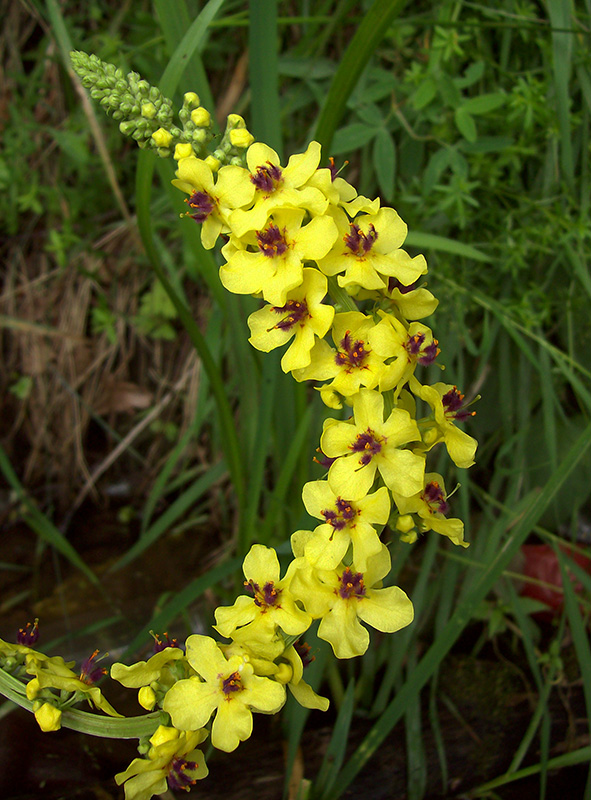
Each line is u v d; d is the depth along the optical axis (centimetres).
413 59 33
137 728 16
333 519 15
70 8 40
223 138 16
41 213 42
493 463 35
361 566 15
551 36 29
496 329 30
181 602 25
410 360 15
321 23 35
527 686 28
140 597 35
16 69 42
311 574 16
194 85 24
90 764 25
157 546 39
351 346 15
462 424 33
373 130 30
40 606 34
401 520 16
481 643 30
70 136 37
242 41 37
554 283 32
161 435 42
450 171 32
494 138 29
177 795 23
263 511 36
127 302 41
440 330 30
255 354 27
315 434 29
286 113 33
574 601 24
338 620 16
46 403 42
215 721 15
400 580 32
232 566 25
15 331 42
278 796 24
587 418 32
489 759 26
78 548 39
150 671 16
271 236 15
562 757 24
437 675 28
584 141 30
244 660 15
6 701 26
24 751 25
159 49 34
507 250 29
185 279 40
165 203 36
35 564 38
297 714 24
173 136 16
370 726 26
